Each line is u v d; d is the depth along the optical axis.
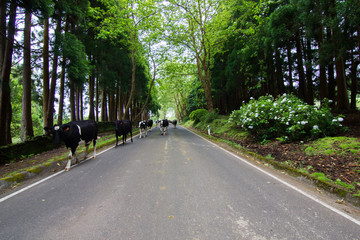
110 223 2.39
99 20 14.46
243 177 4.20
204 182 3.86
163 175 4.36
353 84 12.41
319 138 6.24
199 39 15.85
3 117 7.37
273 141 7.56
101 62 16.02
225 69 18.39
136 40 17.44
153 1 13.94
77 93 19.86
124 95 27.92
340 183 3.45
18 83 18.17
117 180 4.07
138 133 17.94
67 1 9.52
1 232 2.23
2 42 8.55
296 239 2.05
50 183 4.00
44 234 2.18
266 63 14.28
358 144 4.94
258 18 12.25
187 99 38.50
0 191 3.61
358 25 6.73
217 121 15.56
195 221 2.42
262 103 7.91
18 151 6.54
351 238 2.08
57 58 10.37
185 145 9.38
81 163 5.87
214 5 14.38
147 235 2.13
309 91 13.02
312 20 8.48
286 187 3.62
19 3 6.16
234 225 2.33
